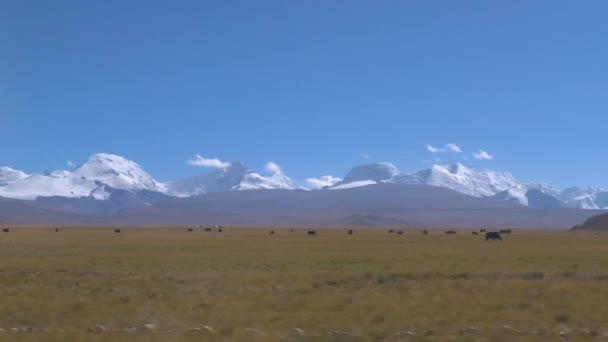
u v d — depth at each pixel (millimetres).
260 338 25219
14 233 163500
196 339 25062
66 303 34125
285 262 64188
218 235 158125
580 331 26438
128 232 187000
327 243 108812
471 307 32344
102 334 26172
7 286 43250
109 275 50438
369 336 25734
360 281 44719
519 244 106562
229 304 33500
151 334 26109
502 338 25250
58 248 90438
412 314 30406
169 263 63312
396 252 80438
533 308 32188
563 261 65000
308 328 27438
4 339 25125
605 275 48938
